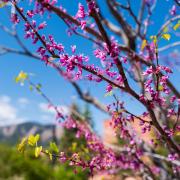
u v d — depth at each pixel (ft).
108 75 8.79
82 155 14.64
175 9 14.11
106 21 17.87
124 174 16.72
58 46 8.64
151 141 11.38
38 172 61.31
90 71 8.66
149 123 9.42
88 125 17.07
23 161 62.28
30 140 9.90
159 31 12.62
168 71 8.68
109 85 8.87
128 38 16.11
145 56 11.37
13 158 63.98
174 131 9.59
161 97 8.94
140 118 9.47
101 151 15.35
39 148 9.89
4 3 8.39
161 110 12.28
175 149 9.76
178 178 16.01
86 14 8.34
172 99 9.82
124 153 15.49
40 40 8.61
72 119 17.26
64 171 57.67
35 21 8.66
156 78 8.79
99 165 11.51
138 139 14.65
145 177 15.47
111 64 8.67
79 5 8.52
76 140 71.20
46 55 8.68
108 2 15.30
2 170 63.10
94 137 16.21
